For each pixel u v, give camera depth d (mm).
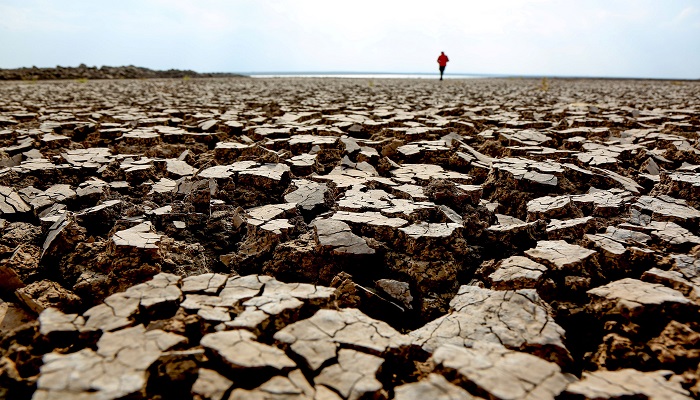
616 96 14945
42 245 3057
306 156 5371
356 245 2873
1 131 6301
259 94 15383
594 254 2656
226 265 3096
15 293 2580
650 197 3805
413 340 2020
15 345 1850
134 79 28891
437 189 3824
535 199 3898
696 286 2246
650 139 6410
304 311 2137
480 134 6965
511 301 2221
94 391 1487
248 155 5238
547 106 11266
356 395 1576
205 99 12883
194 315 1998
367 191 4062
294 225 3383
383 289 2709
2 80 23219
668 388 1639
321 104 11641
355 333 1937
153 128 7039
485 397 1559
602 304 2219
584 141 6258
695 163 5156
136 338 1789
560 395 1585
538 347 1914
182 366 1684
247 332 1845
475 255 3129
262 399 1521
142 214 3455
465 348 1854
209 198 3695
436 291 2742
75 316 1956
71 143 6227
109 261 2725
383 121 7883
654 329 2057
